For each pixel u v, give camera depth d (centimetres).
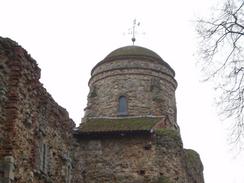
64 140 2081
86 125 2517
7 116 1495
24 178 1551
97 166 2353
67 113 2141
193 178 2827
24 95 1591
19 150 1521
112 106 2827
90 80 3047
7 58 1547
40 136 1748
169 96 2925
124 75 2897
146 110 2788
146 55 2964
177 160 2388
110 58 2966
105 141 2397
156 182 2289
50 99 1902
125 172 2328
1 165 1432
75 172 2311
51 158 1892
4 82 1505
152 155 2344
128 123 2512
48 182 1784
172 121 2867
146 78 2884
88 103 2897
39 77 1748
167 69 2975
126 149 2370
